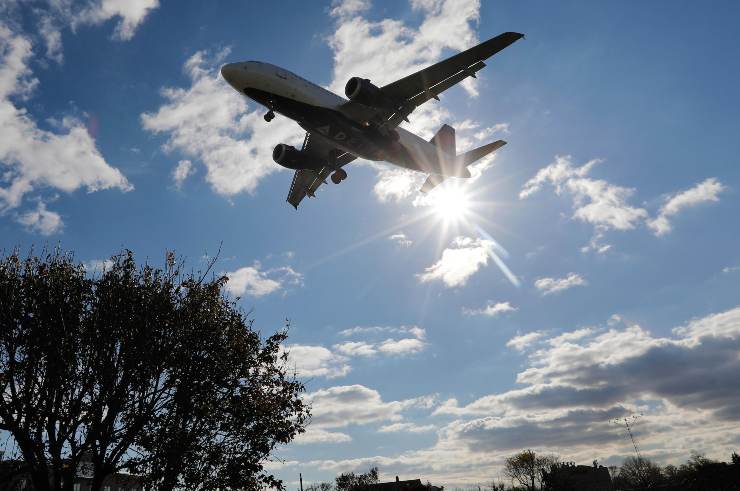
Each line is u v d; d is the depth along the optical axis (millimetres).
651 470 113438
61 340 13344
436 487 75500
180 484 14383
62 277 14453
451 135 48562
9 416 12562
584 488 81750
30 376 12930
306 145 39344
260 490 15430
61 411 13164
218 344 15500
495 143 43531
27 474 13344
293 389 16969
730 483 48250
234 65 30203
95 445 13305
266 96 31062
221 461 15086
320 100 32125
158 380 14469
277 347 17234
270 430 15859
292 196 42844
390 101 32469
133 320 14203
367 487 77688
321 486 86375
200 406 14367
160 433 14117
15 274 14062
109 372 13523
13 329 13188
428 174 42562
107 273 14852
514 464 93062
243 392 15820
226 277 16641
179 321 14891
